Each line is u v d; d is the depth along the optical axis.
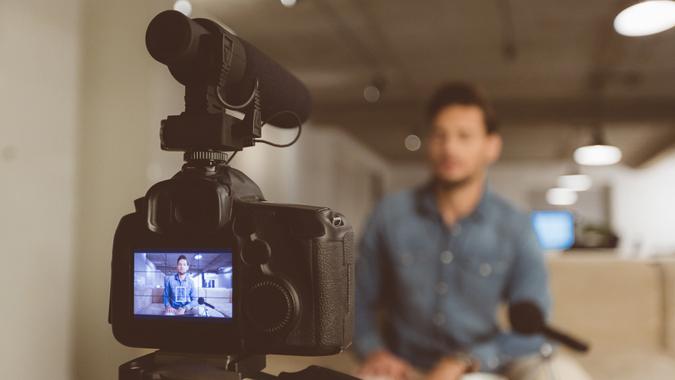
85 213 1.73
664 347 2.07
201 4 3.28
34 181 1.58
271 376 0.71
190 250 0.68
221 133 0.66
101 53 1.78
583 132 9.35
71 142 1.74
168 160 1.85
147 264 0.70
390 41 5.25
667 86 6.91
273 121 0.82
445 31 4.99
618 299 2.14
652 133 9.30
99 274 1.67
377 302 1.70
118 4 1.78
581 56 5.74
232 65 0.65
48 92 1.64
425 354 1.61
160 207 0.69
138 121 1.75
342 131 9.31
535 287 1.54
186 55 0.62
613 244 3.89
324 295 0.66
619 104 7.55
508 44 5.35
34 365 1.51
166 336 0.69
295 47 5.38
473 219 1.60
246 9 4.00
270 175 5.46
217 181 0.67
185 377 0.69
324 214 0.67
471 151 1.55
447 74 6.44
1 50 1.48
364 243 1.69
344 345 0.69
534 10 4.50
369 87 6.98
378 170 12.79
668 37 5.14
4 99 1.49
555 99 7.62
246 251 0.66
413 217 1.64
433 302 1.60
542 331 1.10
